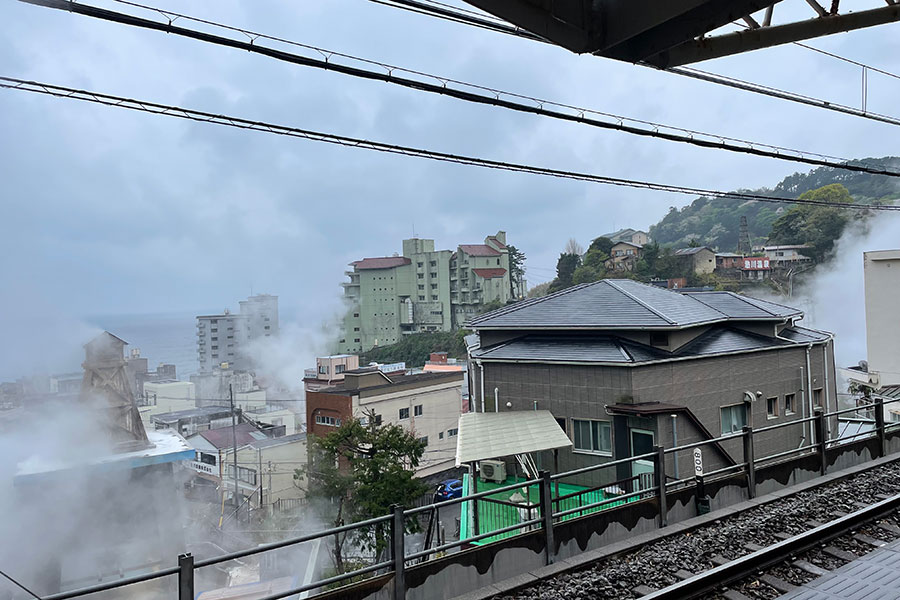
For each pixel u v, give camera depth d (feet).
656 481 23.88
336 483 72.02
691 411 51.42
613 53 17.06
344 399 115.55
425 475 127.24
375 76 16.89
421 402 127.85
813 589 17.49
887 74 26.96
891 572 18.10
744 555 20.36
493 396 56.90
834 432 67.56
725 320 62.08
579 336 57.62
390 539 17.11
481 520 39.32
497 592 18.16
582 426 51.96
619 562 20.62
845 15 16.70
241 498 115.55
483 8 14.35
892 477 29.25
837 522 21.43
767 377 59.67
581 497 43.50
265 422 170.19
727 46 17.75
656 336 53.88
